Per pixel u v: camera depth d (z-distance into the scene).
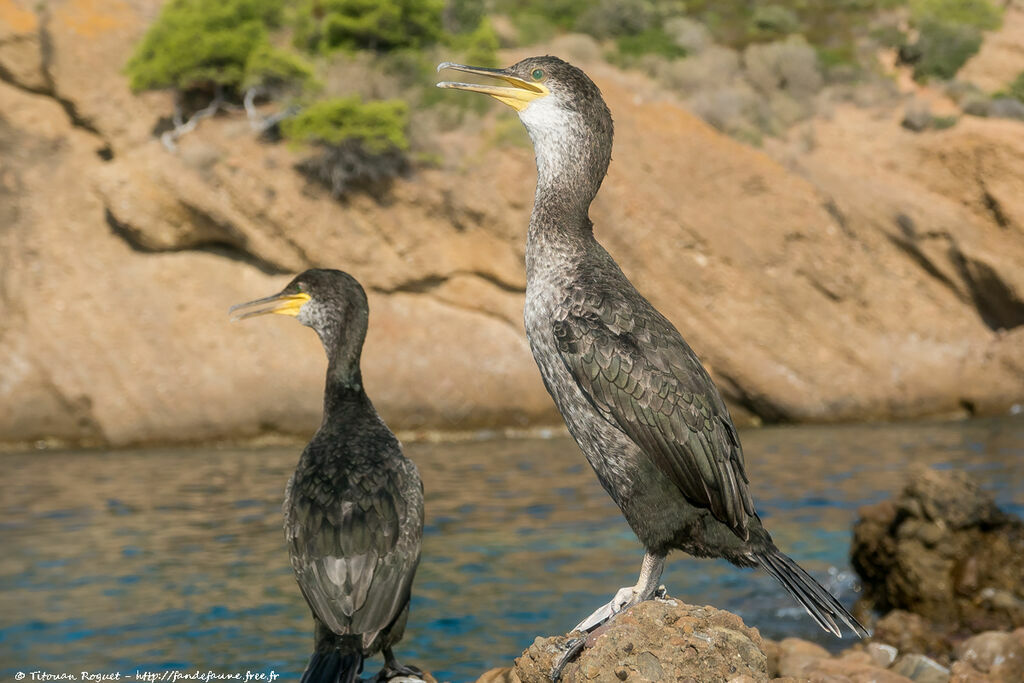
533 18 43.50
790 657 8.22
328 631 5.41
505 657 10.74
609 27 44.53
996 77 45.84
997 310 35.94
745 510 5.07
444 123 35.41
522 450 28.12
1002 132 37.50
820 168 37.91
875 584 12.20
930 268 36.22
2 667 10.55
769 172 36.09
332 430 6.45
